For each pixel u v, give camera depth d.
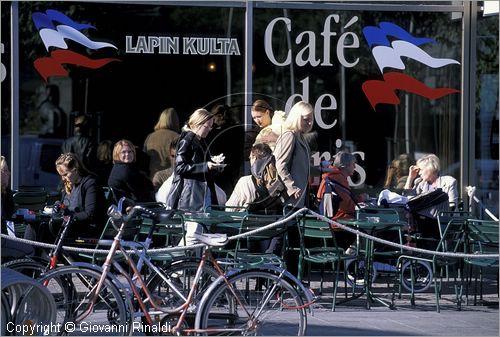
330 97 31.92
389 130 32.25
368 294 25.11
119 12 30.80
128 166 30.02
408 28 32.28
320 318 23.61
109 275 19.70
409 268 27.33
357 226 25.48
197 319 19.20
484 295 27.33
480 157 33.00
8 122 30.39
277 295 19.55
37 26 30.47
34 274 21.05
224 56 31.31
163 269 20.41
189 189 26.58
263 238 24.64
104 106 30.80
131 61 30.91
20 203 27.89
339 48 31.94
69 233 23.86
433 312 24.66
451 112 32.56
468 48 32.44
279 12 31.55
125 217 20.09
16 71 30.38
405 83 32.28
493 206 32.84
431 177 30.44
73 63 30.66
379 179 32.16
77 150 30.66
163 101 31.03
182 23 31.09
